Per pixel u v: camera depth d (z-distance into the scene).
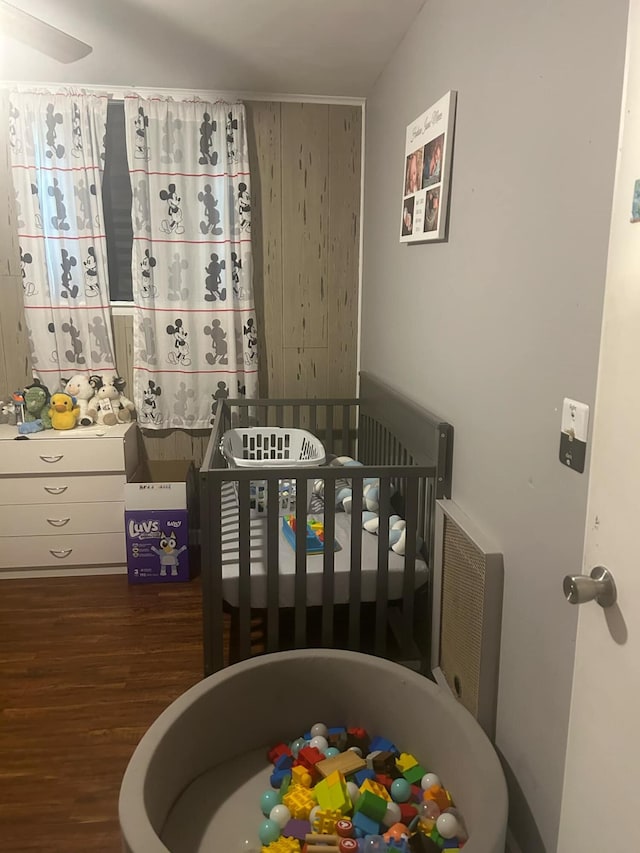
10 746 2.10
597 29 1.21
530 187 1.50
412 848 1.60
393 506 2.80
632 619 0.96
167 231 3.34
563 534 1.37
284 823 1.69
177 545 3.20
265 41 2.68
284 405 3.48
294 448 3.31
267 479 2.13
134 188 3.25
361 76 3.10
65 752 2.07
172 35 2.62
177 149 3.28
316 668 2.01
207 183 3.33
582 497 1.29
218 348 3.51
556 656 1.41
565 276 1.34
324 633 2.26
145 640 2.71
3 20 1.91
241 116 3.28
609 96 1.17
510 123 1.61
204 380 3.53
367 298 3.47
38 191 3.23
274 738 2.04
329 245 3.58
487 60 1.75
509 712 1.68
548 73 1.41
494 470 1.74
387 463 2.91
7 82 3.17
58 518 3.22
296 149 3.46
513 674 1.64
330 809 1.68
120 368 3.55
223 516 2.78
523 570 1.57
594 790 1.09
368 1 2.32
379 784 1.79
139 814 1.46
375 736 2.03
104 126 3.25
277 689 2.00
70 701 2.31
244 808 1.80
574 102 1.30
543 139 1.43
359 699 2.02
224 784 1.88
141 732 2.17
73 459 3.16
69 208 3.29
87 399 3.41
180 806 1.79
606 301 1.01
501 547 1.70
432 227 2.19
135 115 3.19
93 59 2.88
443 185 2.07
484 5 1.77
